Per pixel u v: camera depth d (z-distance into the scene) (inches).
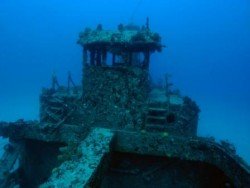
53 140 310.7
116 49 355.3
